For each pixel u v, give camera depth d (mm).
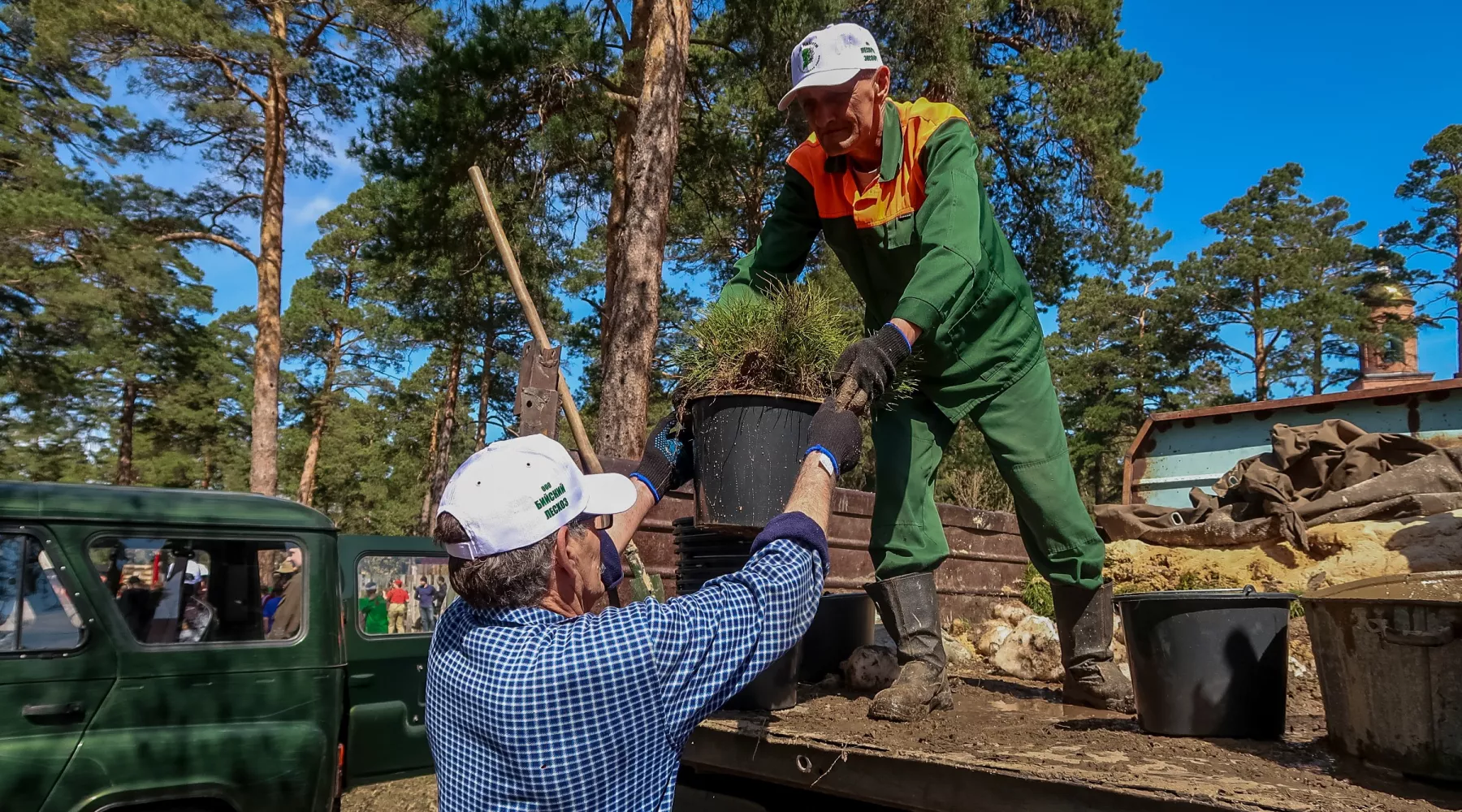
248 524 4137
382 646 5004
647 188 10672
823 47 2814
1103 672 3109
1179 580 6590
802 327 2699
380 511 45125
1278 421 8016
